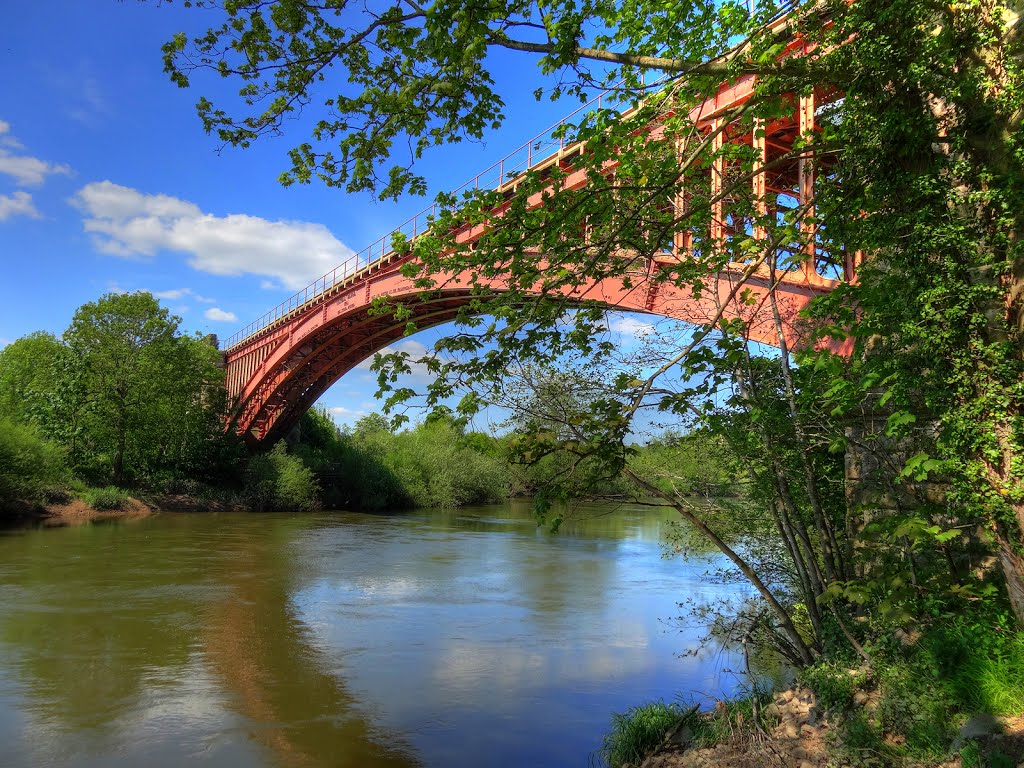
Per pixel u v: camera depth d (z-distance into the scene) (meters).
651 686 10.94
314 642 13.65
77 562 22.31
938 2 5.46
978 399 5.39
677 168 6.54
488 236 6.10
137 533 30.81
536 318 6.51
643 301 13.16
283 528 35.69
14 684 10.73
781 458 8.80
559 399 7.57
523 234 6.14
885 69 5.62
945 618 7.11
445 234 6.37
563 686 10.98
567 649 13.16
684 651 12.98
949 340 5.55
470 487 60.34
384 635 14.23
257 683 11.10
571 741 8.87
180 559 23.78
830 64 5.98
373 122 6.86
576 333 6.71
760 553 11.58
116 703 10.09
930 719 5.94
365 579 21.06
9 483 33.12
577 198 6.30
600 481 6.85
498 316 6.49
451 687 10.94
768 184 13.75
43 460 36.09
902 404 5.91
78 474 41.28
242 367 54.00
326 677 11.45
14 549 24.41
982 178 5.31
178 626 14.66
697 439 8.96
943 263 5.60
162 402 44.72
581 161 6.48
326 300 38.72
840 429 8.33
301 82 6.72
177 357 45.22
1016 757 4.86
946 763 5.38
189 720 9.51
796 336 10.01
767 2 6.21
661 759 7.66
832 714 6.94
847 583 6.75
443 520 43.69
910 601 6.53
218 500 45.69
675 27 5.98
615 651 13.02
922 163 5.78
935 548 7.56
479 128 6.57
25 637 13.41
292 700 10.34
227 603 17.05
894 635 7.55
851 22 5.72
